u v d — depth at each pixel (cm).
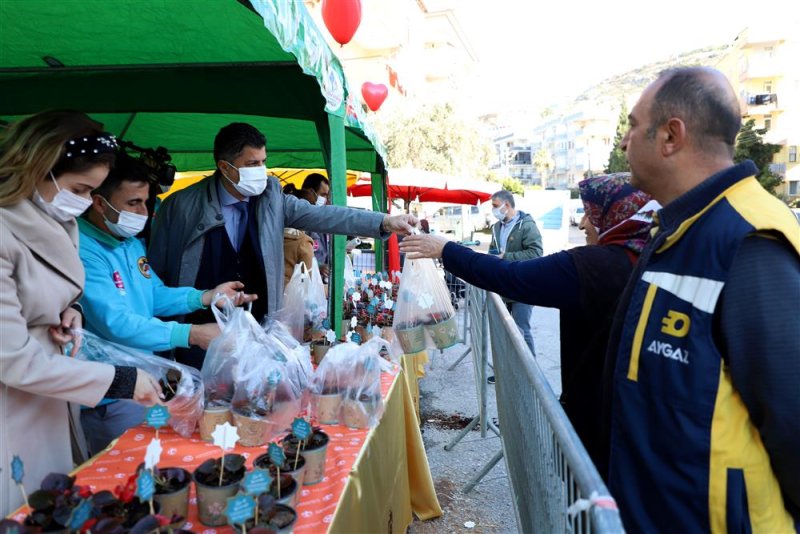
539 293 160
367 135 390
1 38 247
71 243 147
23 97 312
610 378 132
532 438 181
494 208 646
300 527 127
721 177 115
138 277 210
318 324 286
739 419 109
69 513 108
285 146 521
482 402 411
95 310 186
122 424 203
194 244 247
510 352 244
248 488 119
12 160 133
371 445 183
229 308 201
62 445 152
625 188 158
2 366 125
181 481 132
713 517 109
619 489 121
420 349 262
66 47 257
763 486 109
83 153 139
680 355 112
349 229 262
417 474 288
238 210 255
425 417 474
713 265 109
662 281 117
